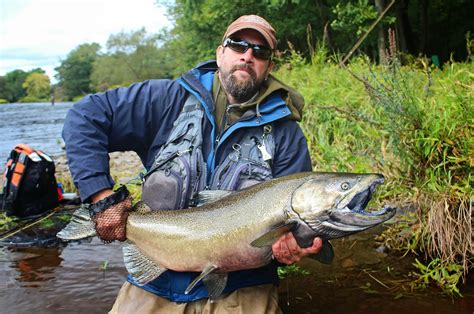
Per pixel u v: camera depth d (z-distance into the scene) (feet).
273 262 4.30
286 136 4.51
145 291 4.27
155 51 98.78
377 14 17.75
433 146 5.32
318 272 5.41
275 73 14.80
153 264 4.20
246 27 4.37
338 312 4.55
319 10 21.49
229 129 4.34
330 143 8.93
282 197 3.77
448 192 5.16
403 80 5.97
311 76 12.31
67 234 4.15
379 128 7.02
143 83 4.68
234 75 4.39
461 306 4.54
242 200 3.94
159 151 4.51
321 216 3.65
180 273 4.14
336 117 8.70
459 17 26.23
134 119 4.56
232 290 4.12
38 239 6.77
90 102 4.46
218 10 23.47
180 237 4.01
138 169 11.39
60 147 17.46
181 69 34.22
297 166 4.53
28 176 7.70
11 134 23.95
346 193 3.63
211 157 4.36
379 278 5.19
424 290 4.89
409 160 5.66
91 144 4.34
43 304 4.89
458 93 5.84
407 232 5.79
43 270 5.76
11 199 7.64
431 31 27.35
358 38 19.10
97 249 6.43
